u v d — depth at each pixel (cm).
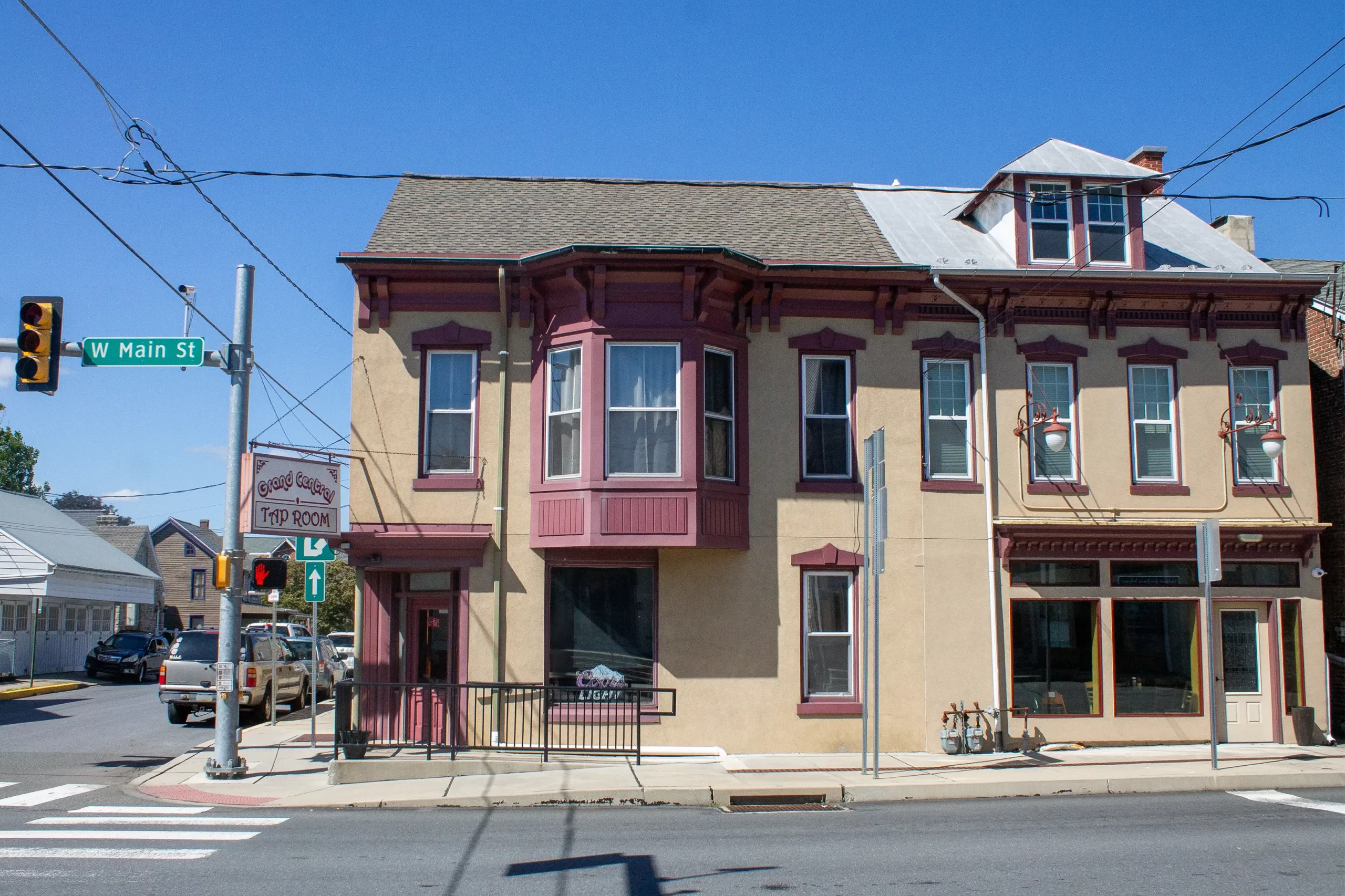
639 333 1611
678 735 1614
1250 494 1759
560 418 1642
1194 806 1245
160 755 1716
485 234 1789
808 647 1672
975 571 1697
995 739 1648
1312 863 925
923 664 1672
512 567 1634
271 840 1039
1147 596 1722
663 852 980
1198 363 1778
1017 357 1747
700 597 1644
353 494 1638
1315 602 1744
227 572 1486
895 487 1702
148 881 860
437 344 1670
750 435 1684
